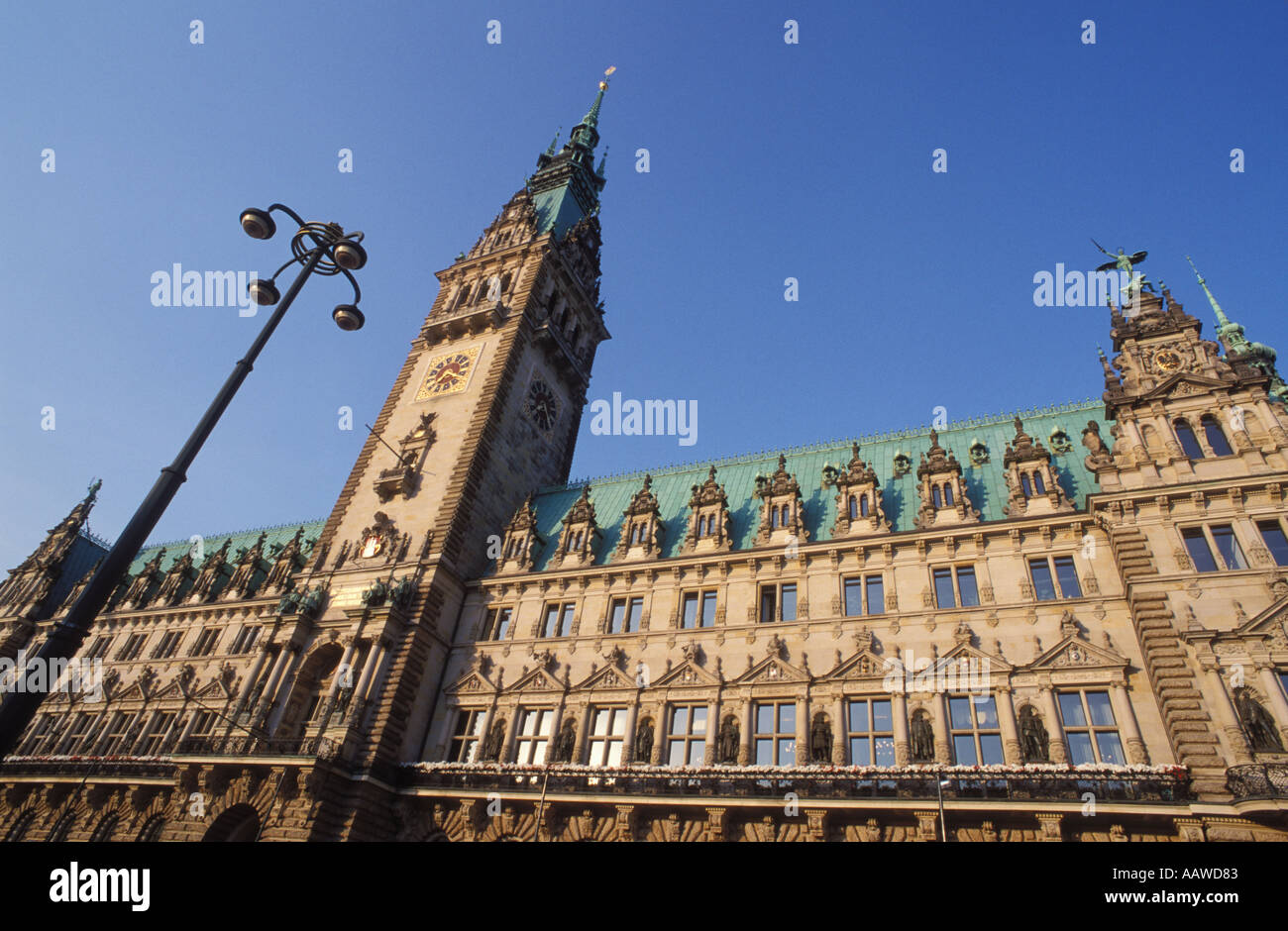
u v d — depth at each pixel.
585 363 72.56
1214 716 27.34
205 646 58.44
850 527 41.47
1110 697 30.70
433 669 44.97
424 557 47.97
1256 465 32.41
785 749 35.12
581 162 84.31
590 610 44.66
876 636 36.47
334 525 54.62
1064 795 27.66
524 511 53.06
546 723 40.66
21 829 46.25
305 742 39.59
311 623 47.72
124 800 44.69
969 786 29.12
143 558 78.56
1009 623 34.31
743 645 39.12
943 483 40.72
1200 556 31.48
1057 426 43.72
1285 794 24.05
